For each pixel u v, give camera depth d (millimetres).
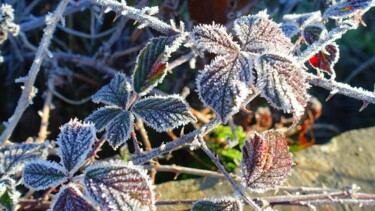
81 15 716
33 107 673
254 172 354
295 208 534
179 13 599
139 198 299
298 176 587
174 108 367
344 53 864
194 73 646
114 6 382
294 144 659
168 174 592
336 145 635
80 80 688
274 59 308
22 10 687
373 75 855
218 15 562
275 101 299
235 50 319
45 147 428
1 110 687
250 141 354
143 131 513
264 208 374
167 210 507
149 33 617
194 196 551
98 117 378
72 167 323
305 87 306
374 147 634
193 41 325
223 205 348
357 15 407
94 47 714
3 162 406
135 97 377
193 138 363
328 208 536
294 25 439
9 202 353
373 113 818
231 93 302
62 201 311
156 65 354
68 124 336
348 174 597
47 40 413
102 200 297
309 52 358
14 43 640
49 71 638
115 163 310
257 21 338
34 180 321
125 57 674
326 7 529
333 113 813
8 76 690
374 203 417
